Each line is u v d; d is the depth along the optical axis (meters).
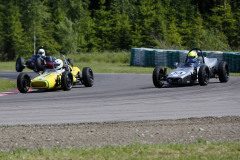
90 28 137.38
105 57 81.44
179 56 57.16
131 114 20.09
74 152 12.72
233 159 11.35
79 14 159.25
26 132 16.17
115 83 39.00
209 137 14.69
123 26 126.19
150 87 33.31
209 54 52.31
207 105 22.31
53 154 12.54
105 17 137.50
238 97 25.16
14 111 22.00
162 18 127.62
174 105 22.70
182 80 31.34
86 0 166.25
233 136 14.72
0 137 15.42
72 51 135.12
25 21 130.50
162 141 14.22
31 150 13.40
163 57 59.84
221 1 126.19
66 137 15.20
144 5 131.50
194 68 33.03
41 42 131.75
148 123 17.45
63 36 138.62
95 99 26.50
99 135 15.38
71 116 19.95
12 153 13.12
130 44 126.44
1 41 128.88
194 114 19.59
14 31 127.62
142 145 13.41
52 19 148.88
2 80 43.28
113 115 19.95
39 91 33.53
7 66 72.81
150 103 23.81
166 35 118.00
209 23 128.88
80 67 64.88
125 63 75.44
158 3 143.50
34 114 20.80
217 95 26.41
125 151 12.63
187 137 14.75
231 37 104.81
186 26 129.25
